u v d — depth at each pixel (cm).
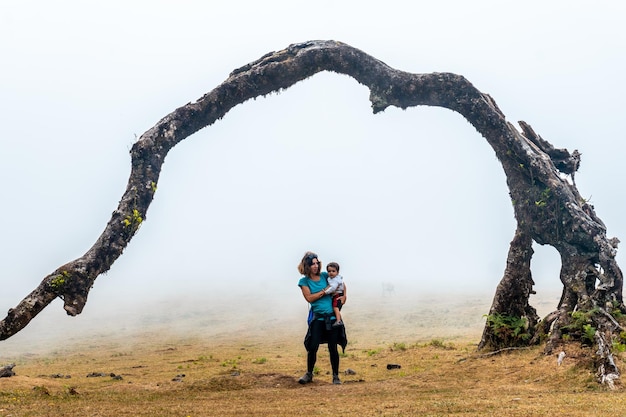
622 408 672
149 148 1209
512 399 775
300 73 1328
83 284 1082
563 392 848
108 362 1966
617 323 1062
